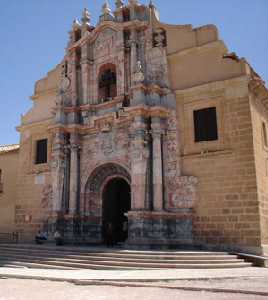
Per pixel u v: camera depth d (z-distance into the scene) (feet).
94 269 55.77
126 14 89.86
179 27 80.89
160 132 75.66
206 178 70.23
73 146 87.35
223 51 74.38
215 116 71.97
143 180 73.26
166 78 79.71
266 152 74.59
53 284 42.60
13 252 69.26
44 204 91.35
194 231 69.46
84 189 85.92
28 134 99.81
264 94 75.77
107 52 90.07
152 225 71.56
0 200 103.30
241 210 65.51
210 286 38.86
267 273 48.19
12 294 35.91
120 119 82.17
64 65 96.53
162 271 50.06
